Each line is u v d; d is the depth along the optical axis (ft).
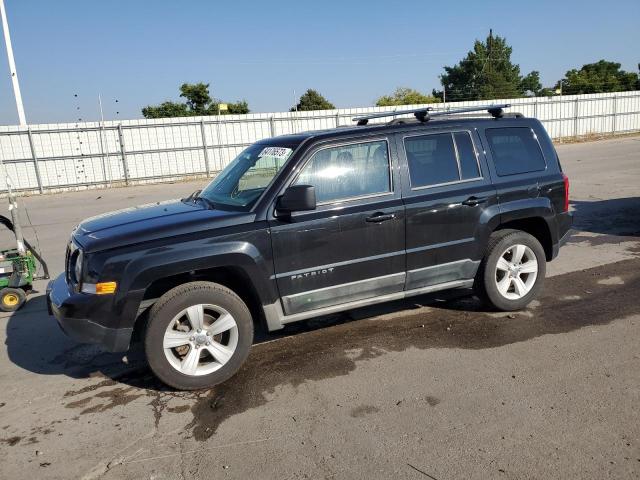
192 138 80.89
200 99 151.02
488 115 17.53
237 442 10.87
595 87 223.92
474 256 16.20
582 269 21.77
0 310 20.59
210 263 12.95
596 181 47.75
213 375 13.23
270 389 13.05
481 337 15.43
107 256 12.53
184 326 13.20
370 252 14.66
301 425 11.36
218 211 14.06
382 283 15.05
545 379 12.73
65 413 12.53
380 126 15.20
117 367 14.98
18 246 20.99
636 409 11.23
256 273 13.43
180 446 10.86
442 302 18.53
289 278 13.87
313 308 14.44
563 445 10.12
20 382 14.34
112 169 77.25
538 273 17.28
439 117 17.30
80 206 56.80
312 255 14.01
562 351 14.20
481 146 16.39
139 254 12.58
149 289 13.44
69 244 14.43
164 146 79.51
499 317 16.90
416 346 15.06
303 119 86.89
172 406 12.56
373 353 14.76
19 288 20.70
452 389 12.51
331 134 14.61
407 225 14.98
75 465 10.42
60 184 74.64
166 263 12.61
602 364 13.34
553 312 17.10
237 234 13.23
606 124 115.24
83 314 12.52
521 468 9.52
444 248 15.65
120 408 12.61
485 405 11.71
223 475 9.83
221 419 11.82
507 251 16.85
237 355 13.41
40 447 11.13
